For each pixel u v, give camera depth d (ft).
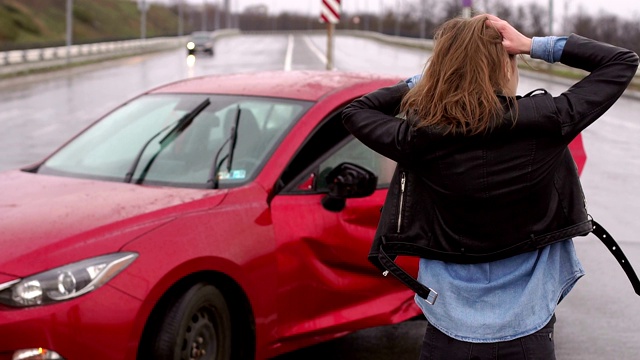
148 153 15.66
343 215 14.80
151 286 12.04
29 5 285.64
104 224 12.57
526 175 7.99
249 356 13.84
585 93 8.11
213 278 13.21
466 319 8.26
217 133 15.57
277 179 14.42
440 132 7.99
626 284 21.90
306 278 14.29
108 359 11.73
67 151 16.75
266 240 13.70
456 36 8.23
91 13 336.70
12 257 11.87
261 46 278.67
